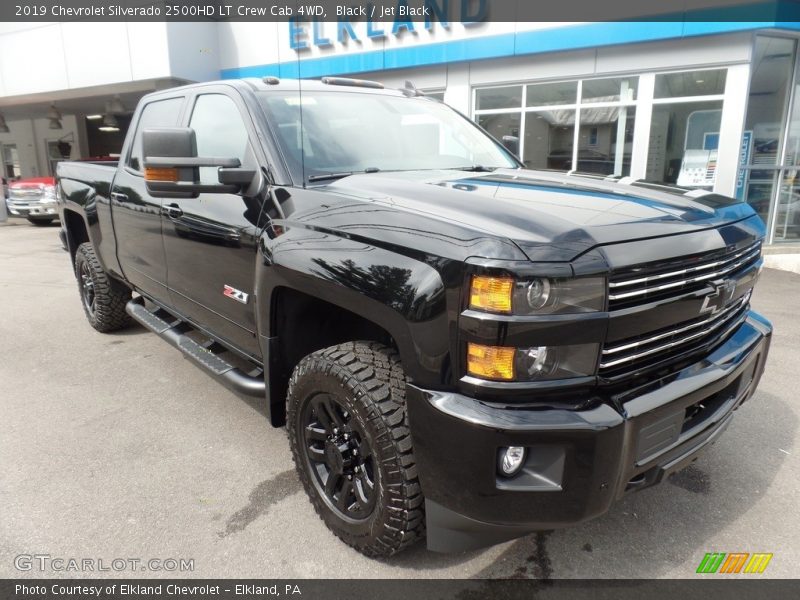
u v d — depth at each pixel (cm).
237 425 346
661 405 191
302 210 241
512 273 169
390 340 246
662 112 917
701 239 204
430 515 201
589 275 174
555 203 214
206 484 285
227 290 295
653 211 212
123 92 1366
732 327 246
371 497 222
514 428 172
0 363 450
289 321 258
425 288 184
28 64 1430
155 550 238
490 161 340
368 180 256
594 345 179
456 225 189
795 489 278
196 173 255
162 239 350
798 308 597
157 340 502
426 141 327
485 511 183
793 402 371
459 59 1047
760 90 875
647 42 891
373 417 207
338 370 217
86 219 460
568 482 179
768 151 906
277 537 246
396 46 1099
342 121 305
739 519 256
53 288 714
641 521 255
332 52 1166
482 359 175
